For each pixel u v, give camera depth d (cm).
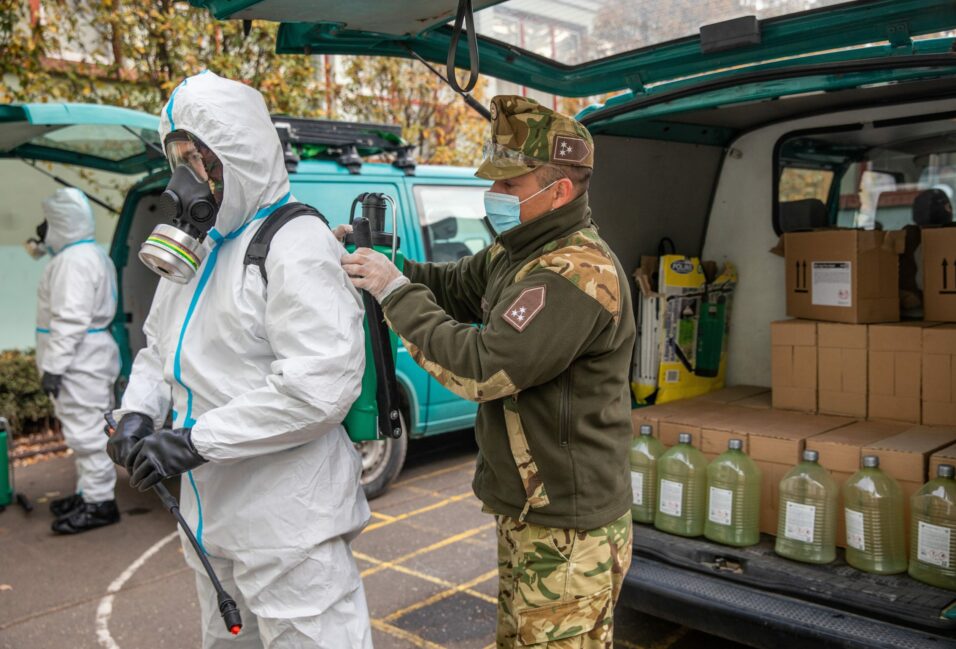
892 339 338
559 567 213
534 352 193
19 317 821
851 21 266
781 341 371
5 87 696
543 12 279
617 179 371
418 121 995
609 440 214
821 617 270
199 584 247
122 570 453
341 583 226
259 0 237
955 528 272
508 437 214
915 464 290
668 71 320
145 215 586
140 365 257
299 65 809
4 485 551
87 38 774
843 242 353
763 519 328
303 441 214
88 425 510
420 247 555
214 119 207
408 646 357
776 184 404
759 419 352
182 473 224
